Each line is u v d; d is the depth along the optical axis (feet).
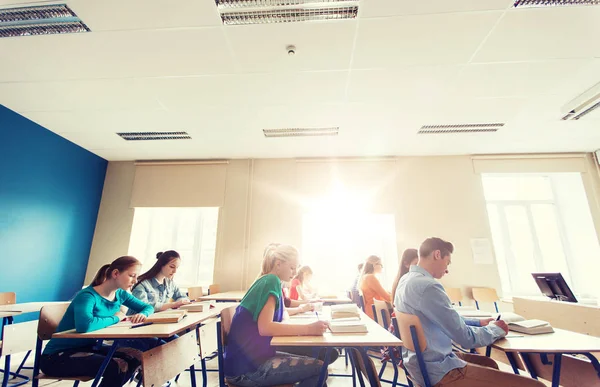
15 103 11.27
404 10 7.18
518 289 15.16
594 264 14.49
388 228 16.15
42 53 8.63
